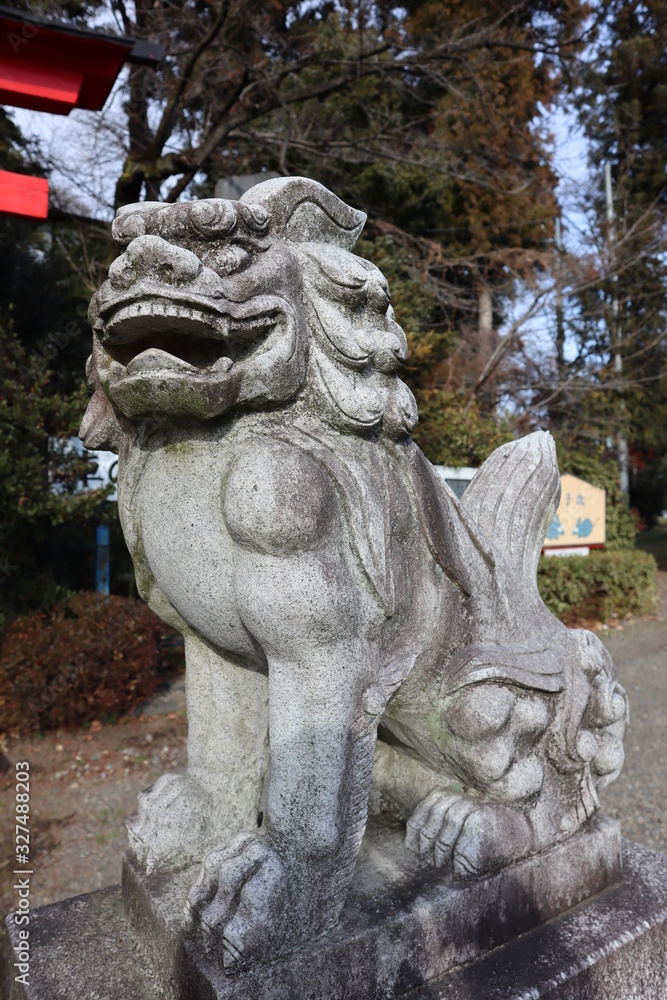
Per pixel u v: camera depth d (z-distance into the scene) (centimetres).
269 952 92
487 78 727
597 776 133
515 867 117
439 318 876
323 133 591
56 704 336
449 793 123
